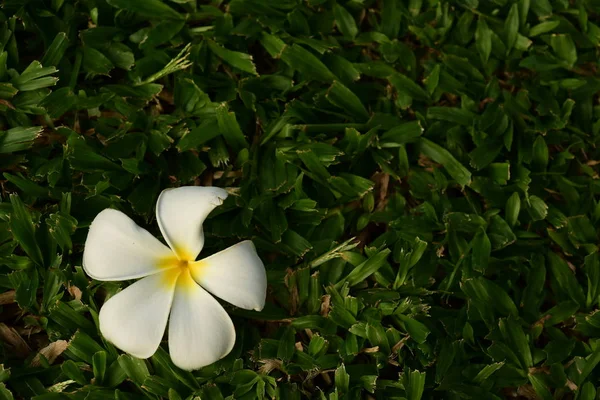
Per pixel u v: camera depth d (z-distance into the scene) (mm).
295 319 782
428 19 849
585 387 775
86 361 767
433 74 826
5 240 782
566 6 856
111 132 806
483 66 843
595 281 798
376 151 819
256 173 805
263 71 840
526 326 792
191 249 739
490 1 855
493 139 823
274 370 778
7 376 756
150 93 811
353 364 780
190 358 731
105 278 736
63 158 791
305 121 818
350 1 850
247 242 740
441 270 807
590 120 838
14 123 799
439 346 781
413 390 767
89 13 825
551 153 836
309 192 809
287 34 830
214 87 821
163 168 802
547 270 812
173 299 737
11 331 774
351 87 830
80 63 812
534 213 812
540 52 848
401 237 800
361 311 783
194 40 829
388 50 837
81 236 784
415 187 815
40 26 816
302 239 792
